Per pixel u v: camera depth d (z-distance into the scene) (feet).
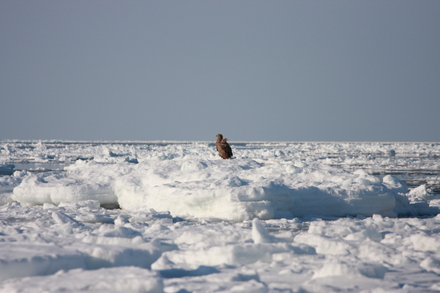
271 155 512.22
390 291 46.01
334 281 50.34
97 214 116.67
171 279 51.52
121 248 59.72
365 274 53.11
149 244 65.98
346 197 124.26
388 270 58.65
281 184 122.21
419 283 52.39
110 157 432.66
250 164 163.63
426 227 93.15
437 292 47.09
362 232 79.82
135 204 140.77
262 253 64.39
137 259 59.47
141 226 96.22
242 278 52.34
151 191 133.90
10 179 163.43
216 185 120.88
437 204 153.99
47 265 52.54
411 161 448.24
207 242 70.59
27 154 556.92
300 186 125.29
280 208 116.78
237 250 63.36
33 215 116.26
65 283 42.80
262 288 45.91
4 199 150.61
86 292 41.01
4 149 635.66
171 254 65.21
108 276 44.80
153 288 42.24
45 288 41.65
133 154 521.24
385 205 126.31
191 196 115.65
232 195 112.16
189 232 77.87
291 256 64.13
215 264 62.95
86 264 57.41
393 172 319.06
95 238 69.15
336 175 142.72
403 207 135.44
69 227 84.74
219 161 164.04
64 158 452.76
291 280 53.31
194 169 153.69
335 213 123.34
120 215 114.62
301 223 105.40
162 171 150.10
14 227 84.69
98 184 145.59
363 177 137.59
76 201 141.69
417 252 68.39
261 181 123.44
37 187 144.77
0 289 42.06
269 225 102.37
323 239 71.67
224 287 47.24
